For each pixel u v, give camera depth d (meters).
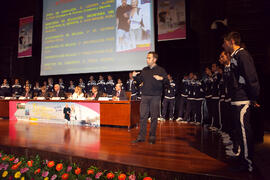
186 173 1.61
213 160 1.92
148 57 2.81
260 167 1.77
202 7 6.14
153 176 1.71
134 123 4.14
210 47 6.00
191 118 6.03
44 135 3.24
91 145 2.56
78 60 6.79
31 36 8.27
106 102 4.16
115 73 7.36
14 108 5.38
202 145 2.59
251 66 1.59
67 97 5.30
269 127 3.93
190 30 6.24
